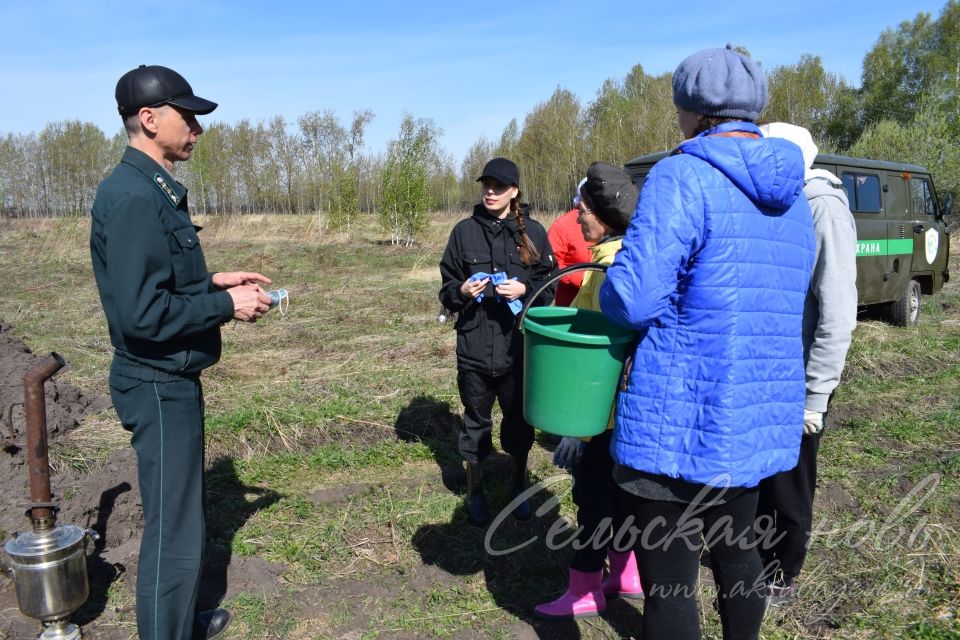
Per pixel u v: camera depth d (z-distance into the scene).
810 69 40.81
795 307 2.07
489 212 3.81
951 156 21.69
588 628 3.02
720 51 2.08
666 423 1.98
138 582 2.57
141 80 2.47
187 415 2.59
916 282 9.46
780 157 1.94
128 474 3.77
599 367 2.17
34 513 2.60
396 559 3.53
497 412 5.59
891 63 41.12
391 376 6.39
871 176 8.70
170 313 2.39
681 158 1.98
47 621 2.67
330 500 4.16
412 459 4.80
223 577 3.33
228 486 4.32
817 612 3.06
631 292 1.90
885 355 7.39
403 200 21.83
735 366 1.94
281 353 7.29
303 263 16.19
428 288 12.05
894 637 2.86
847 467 4.65
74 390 5.27
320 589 3.26
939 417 5.55
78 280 12.77
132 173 2.46
